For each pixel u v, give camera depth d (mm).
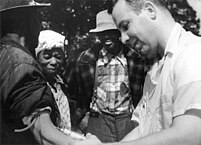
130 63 2805
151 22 1401
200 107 1191
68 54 2910
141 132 1573
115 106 2836
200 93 1205
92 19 3008
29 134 2137
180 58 1290
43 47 2576
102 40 2896
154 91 1473
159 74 1440
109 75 2816
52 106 2184
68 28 3027
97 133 2783
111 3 2914
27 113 2080
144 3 1413
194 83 1217
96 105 2811
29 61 2189
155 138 1216
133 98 2826
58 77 2705
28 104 2072
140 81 2812
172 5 3043
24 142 2129
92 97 2836
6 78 2098
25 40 2367
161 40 1405
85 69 2846
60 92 2680
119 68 2828
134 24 1415
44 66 2609
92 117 2799
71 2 2998
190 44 1317
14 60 2158
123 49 2836
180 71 1266
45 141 2010
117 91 2820
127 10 1423
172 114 1303
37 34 2480
